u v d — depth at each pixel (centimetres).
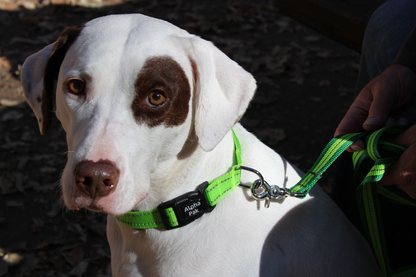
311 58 613
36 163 438
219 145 181
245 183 182
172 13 745
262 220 179
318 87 546
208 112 164
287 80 562
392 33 249
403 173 163
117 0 784
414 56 201
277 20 724
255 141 200
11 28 681
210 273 169
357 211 272
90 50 155
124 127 151
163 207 172
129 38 156
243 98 171
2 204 389
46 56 189
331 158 174
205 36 669
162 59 156
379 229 171
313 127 474
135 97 153
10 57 611
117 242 203
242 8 755
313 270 178
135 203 155
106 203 147
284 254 178
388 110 192
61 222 371
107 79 152
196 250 172
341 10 320
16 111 513
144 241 181
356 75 569
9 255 336
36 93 187
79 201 147
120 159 147
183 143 170
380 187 188
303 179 179
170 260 175
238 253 170
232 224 174
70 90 159
